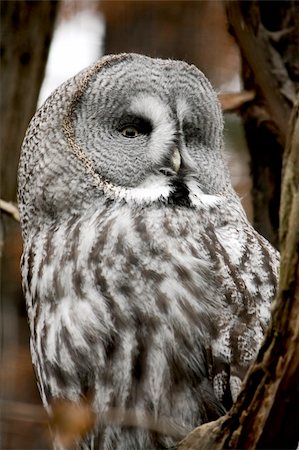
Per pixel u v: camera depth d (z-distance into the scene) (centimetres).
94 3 1717
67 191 1046
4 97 1368
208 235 1005
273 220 1270
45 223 1052
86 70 1084
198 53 1750
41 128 1075
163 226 998
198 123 1083
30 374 1442
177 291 957
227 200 1067
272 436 786
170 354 945
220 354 947
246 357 946
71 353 970
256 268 990
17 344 1433
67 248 1005
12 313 1425
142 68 1076
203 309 953
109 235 992
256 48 1233
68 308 980
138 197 1038
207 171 1073
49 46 1394
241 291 966
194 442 823
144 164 1059
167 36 1772
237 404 792
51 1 1388
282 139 1240
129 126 1074
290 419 778
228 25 1247
